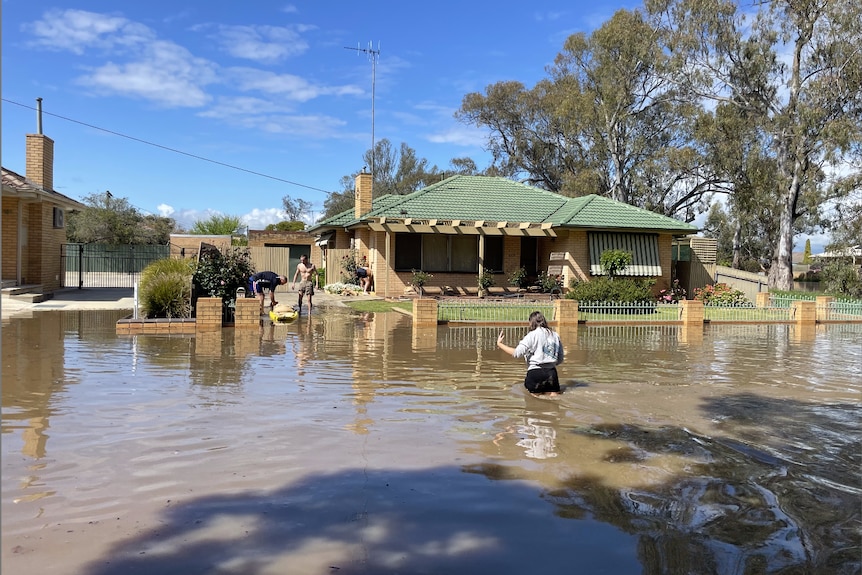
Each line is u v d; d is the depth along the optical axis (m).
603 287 20.31
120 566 3.38
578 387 8.57
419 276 23.11
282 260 29.94
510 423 6.54
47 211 22.31
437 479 4.82
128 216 49.84
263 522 3.98
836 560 3.71
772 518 4.29
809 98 29.42
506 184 27.28
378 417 6.61
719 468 5.27
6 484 4.50
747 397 8.09
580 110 38.78
